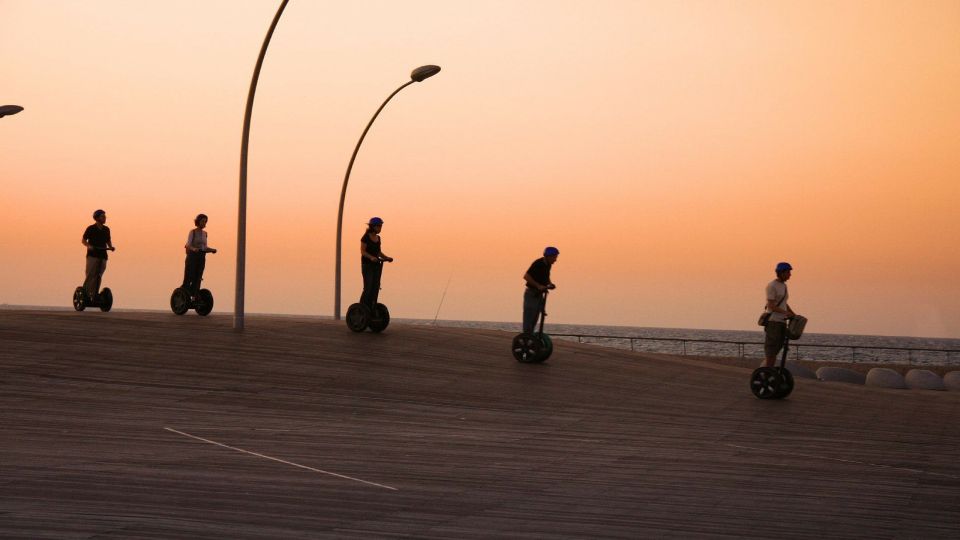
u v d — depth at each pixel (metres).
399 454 9.18
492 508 6.92
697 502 7.42
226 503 6.62
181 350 15.70
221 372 14.16
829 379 34.12
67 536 5.51
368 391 13.65
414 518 6.48
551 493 7.59
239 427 10.34
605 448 10.18
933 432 12.69
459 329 23.23
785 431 12.19
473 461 8.98
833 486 8.38
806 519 6.92
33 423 9.73
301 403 12.41
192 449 8.80
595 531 6.30
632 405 14.05
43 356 14.26
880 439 11.79
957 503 7.74
